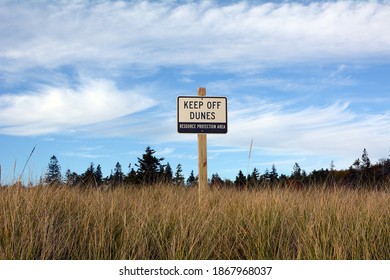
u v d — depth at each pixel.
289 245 4.91
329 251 4.59
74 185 7.32
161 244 4.66
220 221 5.37
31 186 6.18
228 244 4.91
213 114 7.91
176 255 4.27
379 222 5.18
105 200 6.10
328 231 4.70
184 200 6.73
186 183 9.81
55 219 4.93
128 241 4.47
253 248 4.75
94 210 5.19
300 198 6.83
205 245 4.52
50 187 6.37
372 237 4.81
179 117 7.79
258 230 4.97
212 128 7.89
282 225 5.09
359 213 5.48
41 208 5.06
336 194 6.50
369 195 7.06
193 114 7.84
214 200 7.23
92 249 4.37
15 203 4.93
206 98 7.91
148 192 8.48
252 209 5.71
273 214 5.35
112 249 4.44
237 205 6.21
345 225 5.00
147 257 4.39
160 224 4.97
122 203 6.16
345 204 5.90
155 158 10.05
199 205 6.33
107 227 4.61
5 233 4.21
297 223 5.21
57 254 4.21
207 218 5.24
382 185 7.93
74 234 4.61
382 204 6.20
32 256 4.05
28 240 4.20
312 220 5.11
